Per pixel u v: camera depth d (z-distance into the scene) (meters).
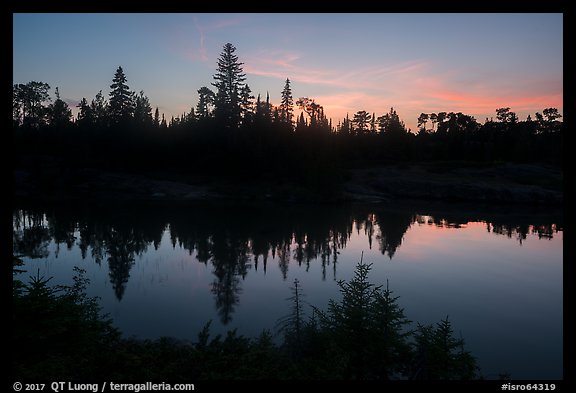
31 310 7.59
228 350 9.09
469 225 47.16
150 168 84.31
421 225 46.59
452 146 110.56
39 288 8.30
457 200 79.38
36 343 7.41
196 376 7.59
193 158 85.44
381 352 10.03
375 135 121.38
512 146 108.00
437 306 18.50
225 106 93.00
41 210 51.66
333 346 9.59
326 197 73.50
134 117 90.31
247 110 96.94
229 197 73.38
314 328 11.43
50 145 84.62
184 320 16.41
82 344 8.16
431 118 142.00
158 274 23.45
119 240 33.94
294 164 83.38
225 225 43.06
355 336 10.49
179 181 79.94
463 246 34.25
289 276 23.34
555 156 101.06
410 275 24.20
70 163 76.50
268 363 8.50
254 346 9.45
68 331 8.13
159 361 8.09
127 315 16.91
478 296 20.12
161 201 65.62
